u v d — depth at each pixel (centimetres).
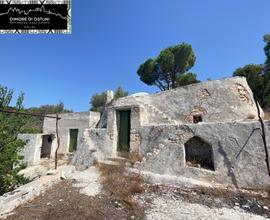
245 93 972
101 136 1075
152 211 473
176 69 2267
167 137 790
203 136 691
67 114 1750
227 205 503
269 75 1788
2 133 784
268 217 437
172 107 1140
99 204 507
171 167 717
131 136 950
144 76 2364
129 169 789
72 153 1585
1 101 851
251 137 595
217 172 625
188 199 546
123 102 1301
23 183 820
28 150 1456
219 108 972
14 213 461
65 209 473
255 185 552
